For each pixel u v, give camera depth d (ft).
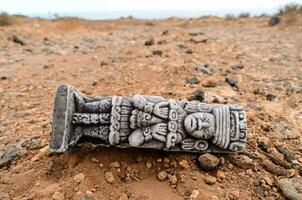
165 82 1.57
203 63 1.85
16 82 1.74
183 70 1.69
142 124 0.95
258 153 1.06
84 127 0.96
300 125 1.26
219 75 1.68
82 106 0.97
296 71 1.79
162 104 0.96
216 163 0.96
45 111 1.37
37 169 0.97
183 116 0.98
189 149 0.98
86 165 0.94
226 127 0.97
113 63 1.93
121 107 0.96
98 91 1.53
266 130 1.20
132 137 0.94
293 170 1.00
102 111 0.96
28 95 1.56
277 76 1.72
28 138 1.14
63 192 0.87
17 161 1.04
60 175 0.95
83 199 0.84
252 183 0.94
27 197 0.88
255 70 1.81
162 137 0.94
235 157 1.01
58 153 1.01
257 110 1.33
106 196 0.88
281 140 1.16
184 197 0.88
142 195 0.87
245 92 1.51
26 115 1.35
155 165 0.97
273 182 0.95
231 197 0.88
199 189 0.89
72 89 0.95
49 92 1.59
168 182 0.92
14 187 0.92
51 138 0.90
